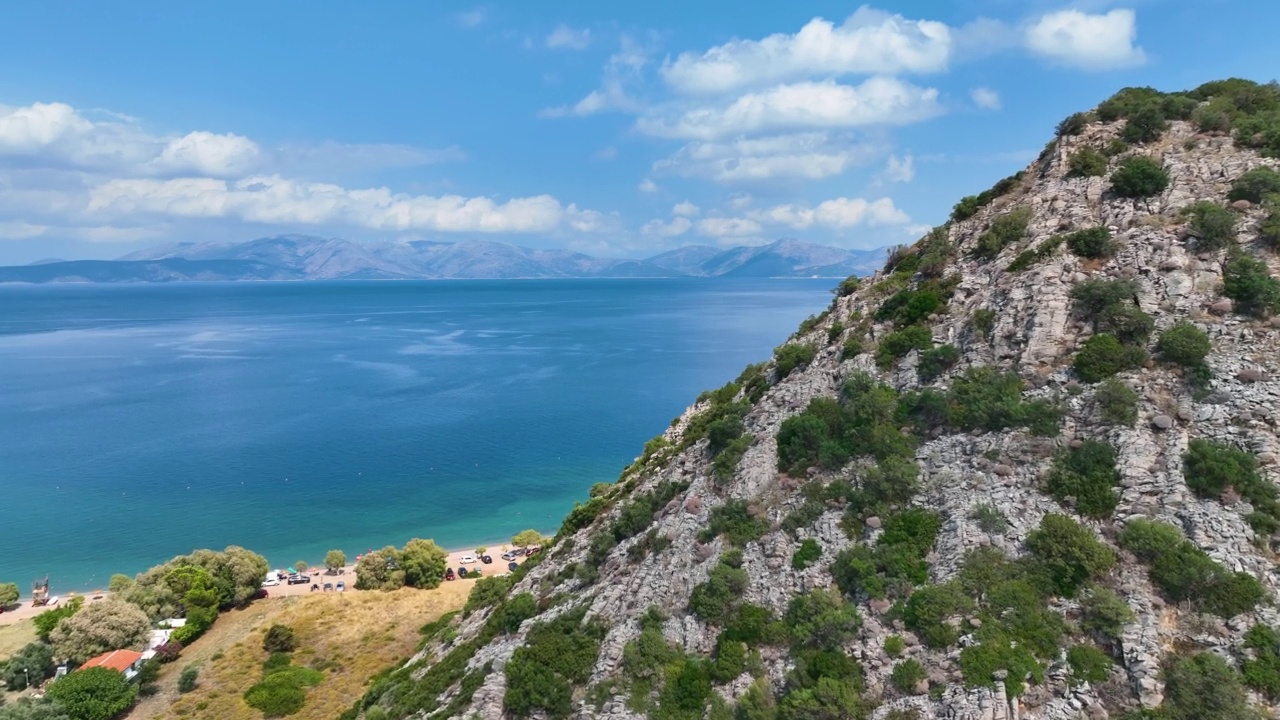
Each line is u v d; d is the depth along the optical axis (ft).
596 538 192.24
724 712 122.01
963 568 122.11
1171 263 148.15
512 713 140.67
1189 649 100.73
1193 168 167.94
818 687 112.68
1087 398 137.28
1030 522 124.77
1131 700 97.60
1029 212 185.16
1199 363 131.54
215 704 215.92
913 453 151.23
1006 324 159.43
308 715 208.54
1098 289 147.95
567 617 158.81
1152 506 117.70
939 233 208.74
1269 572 105.40
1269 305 134.51
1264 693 93.91
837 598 129.70
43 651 236.22
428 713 158.40
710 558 152.97
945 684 107.34
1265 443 117.70
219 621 279.08
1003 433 141.38
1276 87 188.65
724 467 177.47
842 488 150.20
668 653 136.87
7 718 191.83
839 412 169.48
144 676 226.99
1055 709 99.91
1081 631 107.86
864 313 204.64
